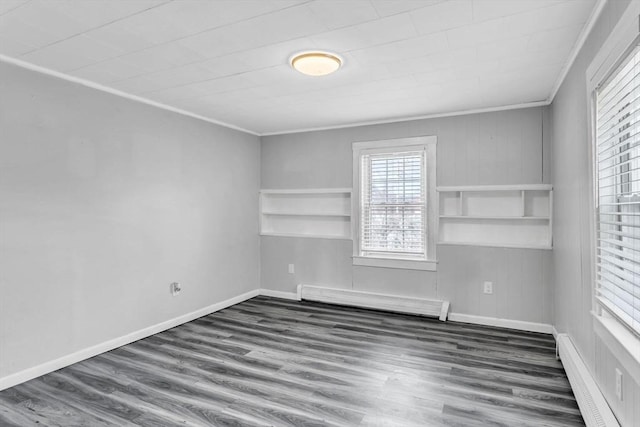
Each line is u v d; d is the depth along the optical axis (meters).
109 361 3.08
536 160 3.77
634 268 1.65
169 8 2.00
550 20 2.15
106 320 3.30
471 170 4.05
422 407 2.37
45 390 2.60
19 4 1.94
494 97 3.60
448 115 4.14
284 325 4.00
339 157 4.78
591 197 2.16
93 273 3.19
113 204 3.35
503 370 2.88
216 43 2.43
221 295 4.62
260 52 2.57
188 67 2.83
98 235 3.23
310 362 3.06
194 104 3.82
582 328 2.49
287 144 5.12
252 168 5.17
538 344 3.42
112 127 3.34
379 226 4.57
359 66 2.82
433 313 4.20
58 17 2.09
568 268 2.92
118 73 2.95
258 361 3.08
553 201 3.63
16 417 2.28
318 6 1.99
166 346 3.41
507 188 3.87
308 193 5.05
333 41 2.40
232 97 3.58
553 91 3.38
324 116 4.29
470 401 2.44
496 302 3.96
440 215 4.24
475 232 4.14
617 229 1.97
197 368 2.95
